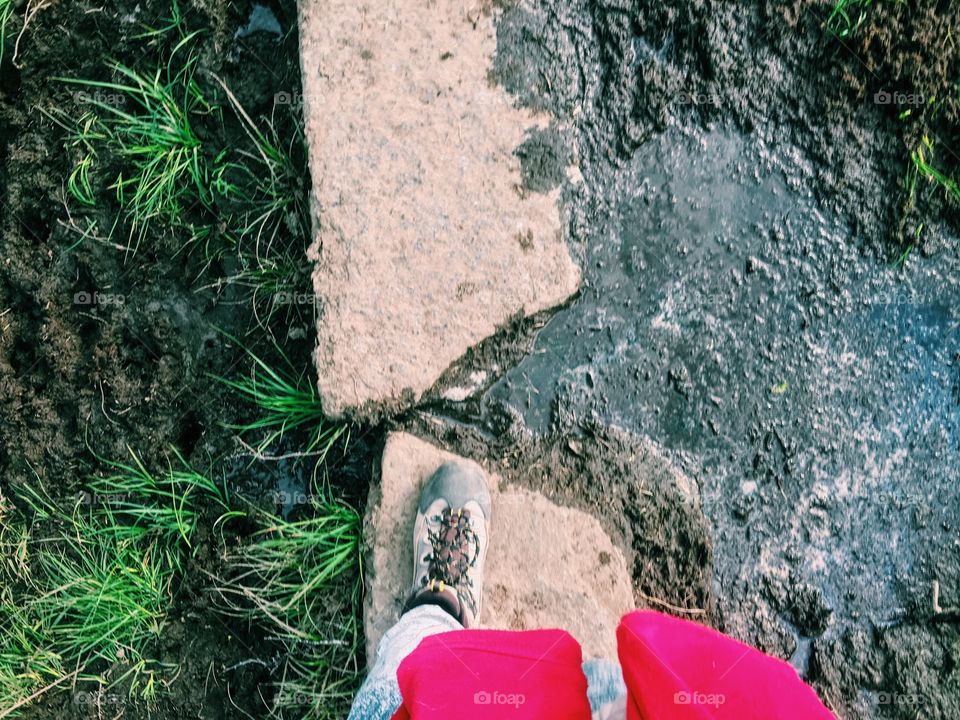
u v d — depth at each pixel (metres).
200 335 1.18
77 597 1.20
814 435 1.14
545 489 1.13
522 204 1.13
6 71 1.20
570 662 0.80
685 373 1.15
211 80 1.16
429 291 1.11
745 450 1.14
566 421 1.14
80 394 1.21
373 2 1.12
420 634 0.94
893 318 1.15
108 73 1.19
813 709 0.65
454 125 1.12
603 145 1.14
